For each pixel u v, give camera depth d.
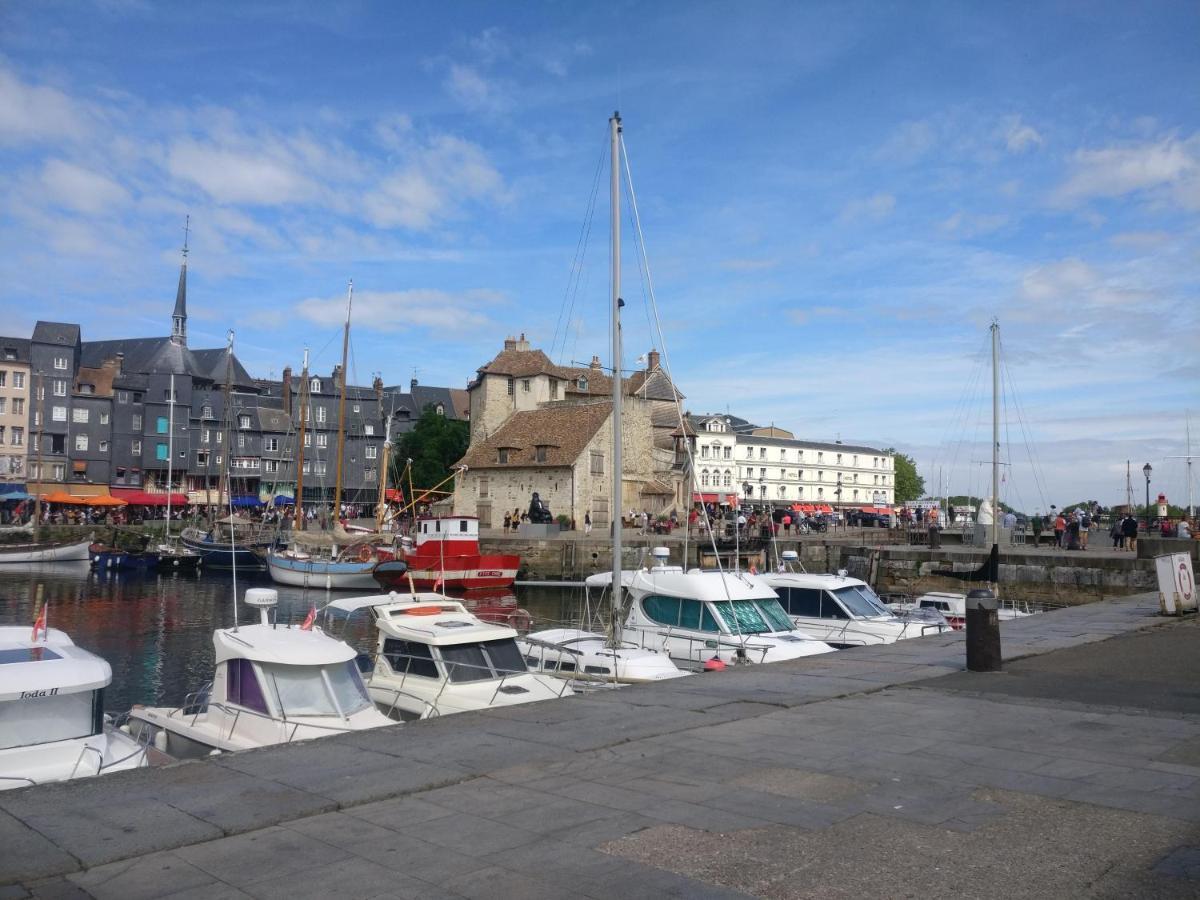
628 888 4.78
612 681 15.45
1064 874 4.92
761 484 115.06
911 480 147.25
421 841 5.51
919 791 6.49
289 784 6.67
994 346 46.25
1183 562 19.38
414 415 104.88
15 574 57.78
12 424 85.88
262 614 14.91
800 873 4.96
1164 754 7.52
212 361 102.06
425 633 15.16
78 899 4.62
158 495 87.19
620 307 21.80
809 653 17.62
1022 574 35.97
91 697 11.55
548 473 58.69
